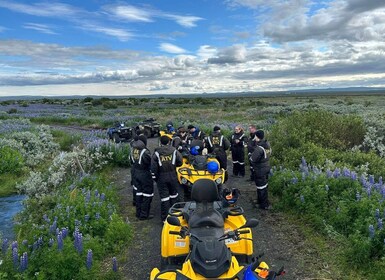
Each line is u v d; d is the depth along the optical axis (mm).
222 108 64750
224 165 12383
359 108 40062
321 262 6578
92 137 21953
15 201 11961
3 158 15648
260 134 9617
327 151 13445
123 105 83938
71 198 9078
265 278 3734
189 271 4164
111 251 7449
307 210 8633
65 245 6285
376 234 6418
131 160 9688
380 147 14047
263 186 9625
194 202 6711
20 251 6371
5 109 65688
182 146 12555
